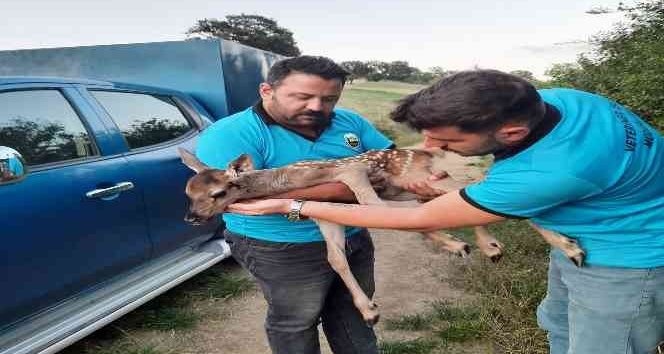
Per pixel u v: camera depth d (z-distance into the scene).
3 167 2.56
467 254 2.56
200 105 4.78
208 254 4.18
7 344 2.77
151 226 3.69
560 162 1.56
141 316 3.81
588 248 1.80
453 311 3.71
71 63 5.15
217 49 4.71
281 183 2.40
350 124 2.69
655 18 4.74
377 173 2.60
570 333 1.97
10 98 3.03
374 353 2.73
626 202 1.68
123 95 3.88
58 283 3.02
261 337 3.60
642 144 1.67
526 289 3.56
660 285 1.72
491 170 1.75
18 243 2.78
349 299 2.63
